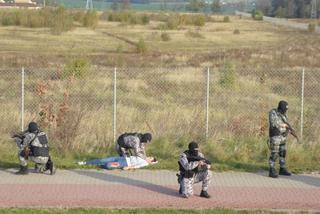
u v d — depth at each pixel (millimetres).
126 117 34188
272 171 24641
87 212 19469
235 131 31422
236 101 43281
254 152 28812
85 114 32344
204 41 121438
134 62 72875
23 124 31062
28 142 24562
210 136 30469
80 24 148625
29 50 88438
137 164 26000
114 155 27984
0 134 30969
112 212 19484
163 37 120438
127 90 47312
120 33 131625
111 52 88312
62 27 126250
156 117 34031
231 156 27906
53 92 42000
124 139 26484
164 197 21531
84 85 46500
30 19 137500
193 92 46812
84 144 28766
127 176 24641
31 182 23484
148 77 54812
